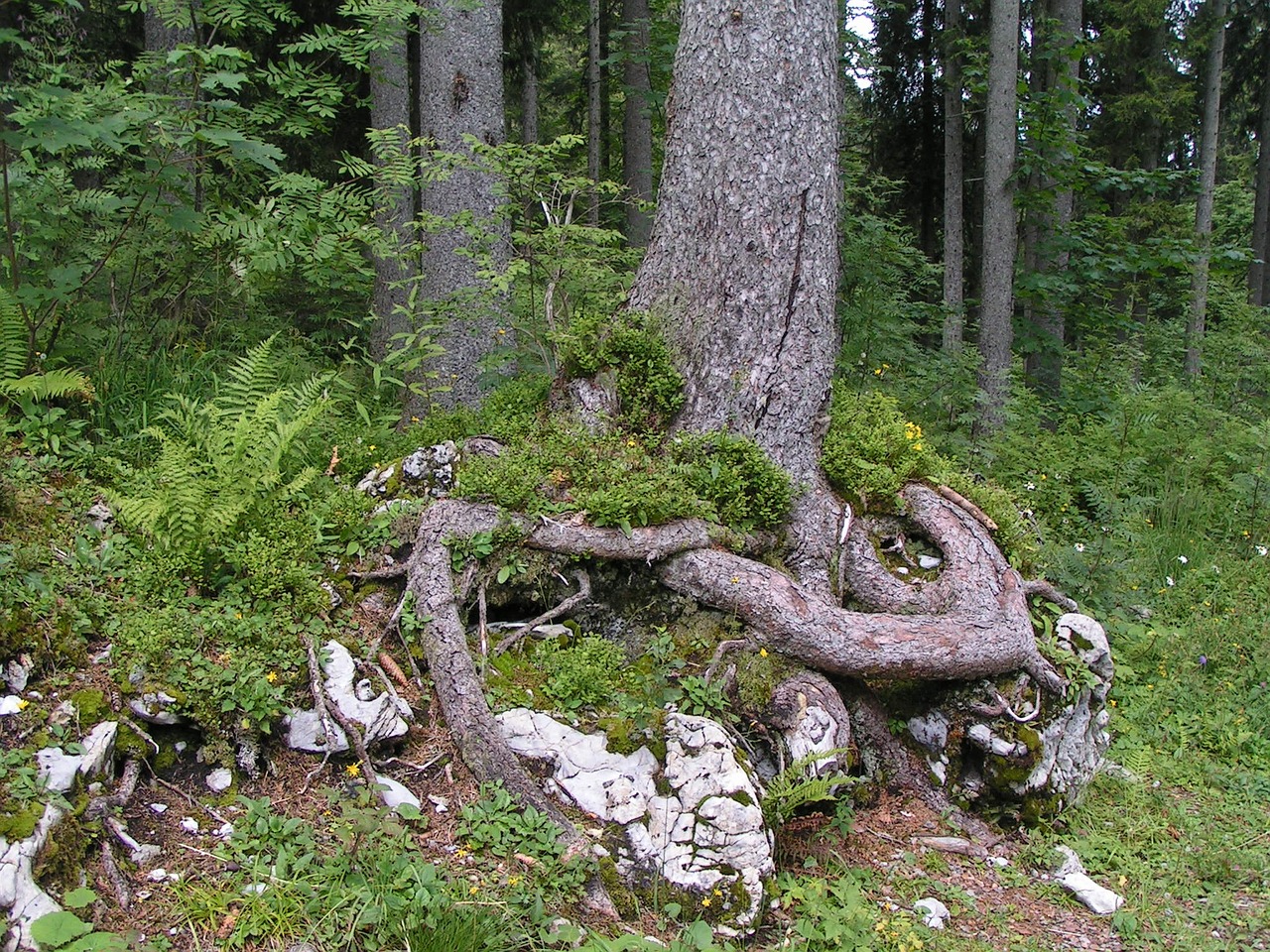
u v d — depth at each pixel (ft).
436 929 9.65
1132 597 22.67
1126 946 12.75
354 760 12.48
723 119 17.12
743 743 13.67
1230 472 31.30
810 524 16.94
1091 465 26.94
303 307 29.89
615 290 21.63
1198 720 19.19
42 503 14.67
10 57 20.27
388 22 20.77
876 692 16.17
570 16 49.67
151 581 13.38
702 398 17.34
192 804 11.34
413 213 26.73
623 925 10.98
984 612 15.92
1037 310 37.32
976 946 12.16
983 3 50.52
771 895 12.10
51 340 18.72
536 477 15.67
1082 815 15.71
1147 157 59.77
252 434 15.06
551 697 13.43
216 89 18.69
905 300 30.81
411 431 19.22
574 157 51.52
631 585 15.64
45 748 10.49
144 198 18.54
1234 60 68.23
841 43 35.09
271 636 12.91
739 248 17.12
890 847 14.30
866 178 35.65
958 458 25.98
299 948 9.39
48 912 8.82
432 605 14.06
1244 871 14.62
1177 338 45.39
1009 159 33.47
